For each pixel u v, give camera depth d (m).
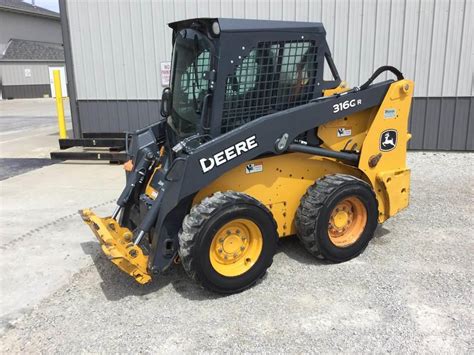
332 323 3.27
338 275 3.97
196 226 3.43
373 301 3.54
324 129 4.20
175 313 3.46
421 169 7.65
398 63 8.70
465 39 8.40
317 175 4.29
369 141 4.31
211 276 3.52
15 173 8.10
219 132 3.72
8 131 13.78
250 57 3.70
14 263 4.41
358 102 4.14
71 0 9.38
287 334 3.15
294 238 4.77
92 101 9.86
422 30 8.49
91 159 8.83
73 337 3.21
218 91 3.61
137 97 9.73
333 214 4.14
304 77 4.02
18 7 37.09
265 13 8.95
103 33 9.48
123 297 3.72
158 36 9.37
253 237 3.72
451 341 3.04
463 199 6.04
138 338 3.17
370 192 4.20
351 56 8.83
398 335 3.11
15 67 30.84
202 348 3.03
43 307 3.62
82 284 3.97
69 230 5.22
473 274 3.95
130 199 4.47
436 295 3.61
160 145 4.55
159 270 3.59
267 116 3.73
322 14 8.75
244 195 3.64
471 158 8.38
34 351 3.07
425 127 8.85
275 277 3.95
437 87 8.66
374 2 8.53
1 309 3.61
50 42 40.66
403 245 4.59
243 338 3.12
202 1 9.09
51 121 16.42
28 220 5.58
